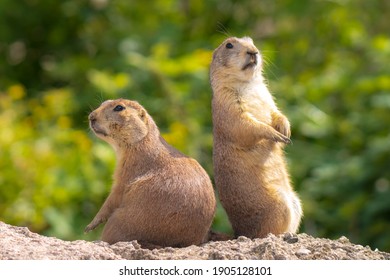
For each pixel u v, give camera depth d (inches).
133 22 926.4
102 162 730.8
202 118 799.7
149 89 803.4
